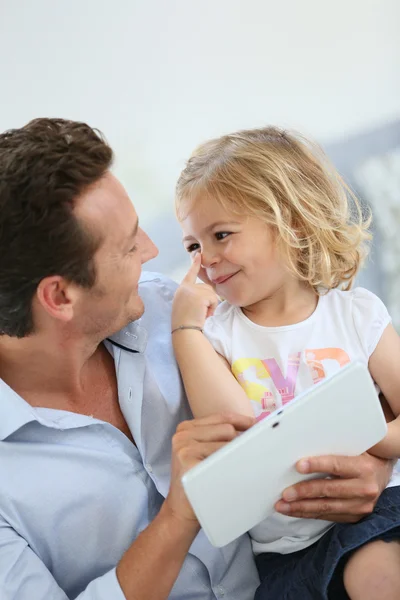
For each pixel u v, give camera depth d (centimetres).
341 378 86
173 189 204
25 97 191
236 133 141
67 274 97
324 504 95
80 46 192
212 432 94
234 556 116
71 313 99
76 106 195
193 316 121
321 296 128
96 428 108
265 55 204
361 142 212
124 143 201
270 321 126
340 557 100
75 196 95
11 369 106
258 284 124
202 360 117
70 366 107
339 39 206
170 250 204
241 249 123
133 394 112
